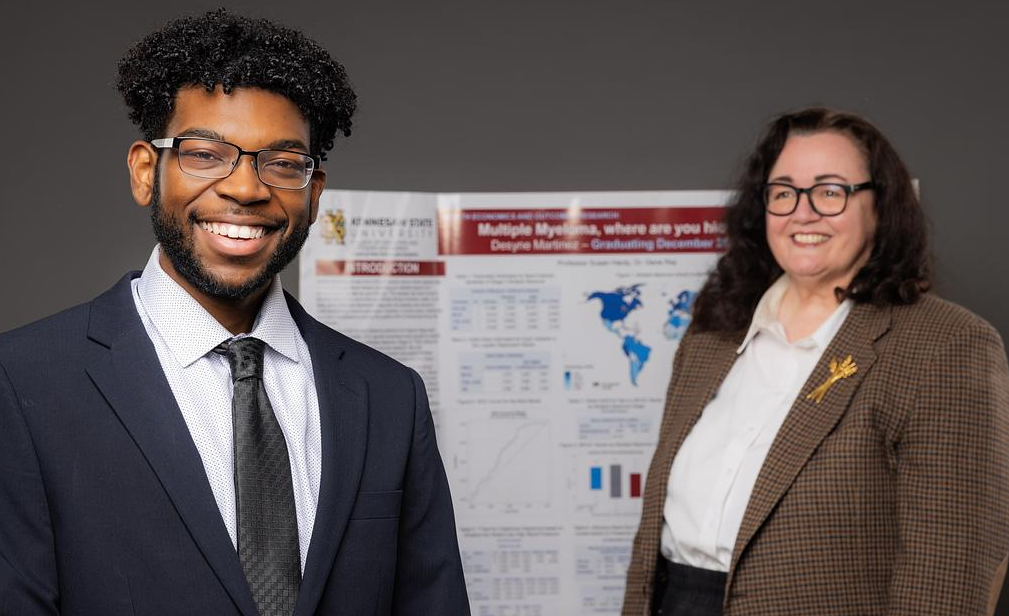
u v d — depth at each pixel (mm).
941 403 1613
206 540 1097
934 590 1567
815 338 1801
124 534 1089
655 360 2434
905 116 2447
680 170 2451
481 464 2410
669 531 1867
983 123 2445
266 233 1179
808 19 2459
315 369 1287
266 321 1253
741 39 2459
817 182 1801
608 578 2422
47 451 1097
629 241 2434
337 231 2365
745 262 2002
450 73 2424
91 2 2354
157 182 1187
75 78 2348
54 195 2340
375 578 1228
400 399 1351
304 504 1190
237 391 1194
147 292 1223
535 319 2422
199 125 1159
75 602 1076
